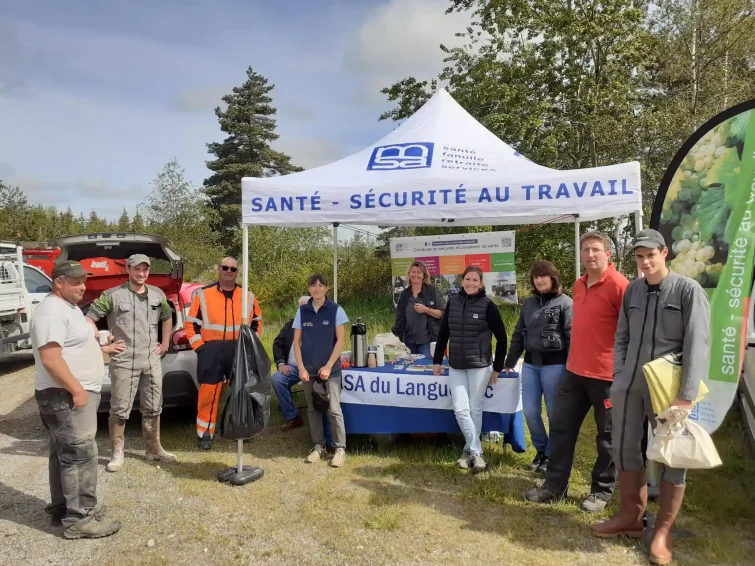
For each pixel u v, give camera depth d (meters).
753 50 15.34
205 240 24.77
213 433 4.80
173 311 5.12
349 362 4.80
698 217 3.80
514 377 4.17
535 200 4.07
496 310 4.05
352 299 13.57
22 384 7.50
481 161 4.71
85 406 3.22
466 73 15.27
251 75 40.62
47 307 3.11
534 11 12.99
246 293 4.53
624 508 3.10
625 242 12.83
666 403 2.73
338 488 3.88
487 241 7.61
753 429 4.07
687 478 3.89
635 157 12.72
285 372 5.15
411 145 4.97
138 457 4.56
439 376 4.32
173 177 24.44
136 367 4.25
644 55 12.90
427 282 5.63
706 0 14.46
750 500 3.56
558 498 3.61
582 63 13.05
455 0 15.51
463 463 4.14
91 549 3.11
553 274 3.80
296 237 17.69
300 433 5.17
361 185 4.39
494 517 3.41
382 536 3.21
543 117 12.78
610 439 3.41
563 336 3.76
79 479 3.24
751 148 3.63
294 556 3.02
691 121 12.42
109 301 4.20
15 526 3.39
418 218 4.27
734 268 3.62
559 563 2.89
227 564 2.95
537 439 4.05
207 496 3.78
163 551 3.09
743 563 2.84
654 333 2.90
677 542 3.05
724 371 3.57
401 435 4.93
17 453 4.71
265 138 40.66
